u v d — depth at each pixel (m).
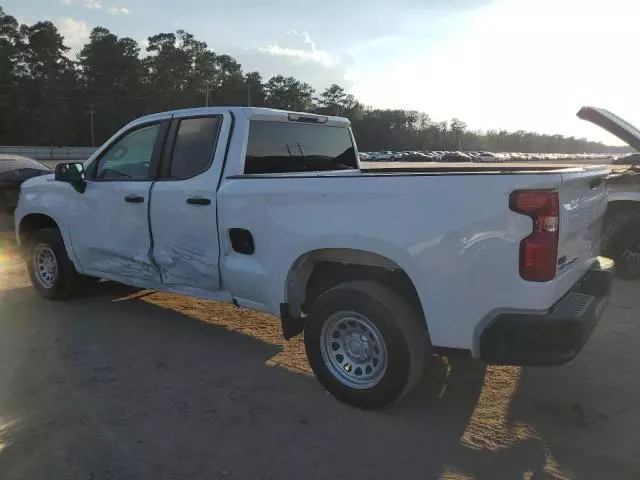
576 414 3.75
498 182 3.20
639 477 3.05
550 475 3.09
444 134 146.75
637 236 6.95
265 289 4.21
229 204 4.34
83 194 5.58
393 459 3.25
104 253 5.49
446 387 4.18
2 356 4.70
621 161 8.33
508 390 4.12
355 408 3.84
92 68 115.31
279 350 4.90
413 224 3.44
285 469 3.15
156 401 3.93
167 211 4.79
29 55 111.38
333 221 3.75
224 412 3.79
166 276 4.98
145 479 3.04
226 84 126.88
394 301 3.61
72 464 3.17
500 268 3.22
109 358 4.68
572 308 3.32
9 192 10.85
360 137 139.75
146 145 5.14
